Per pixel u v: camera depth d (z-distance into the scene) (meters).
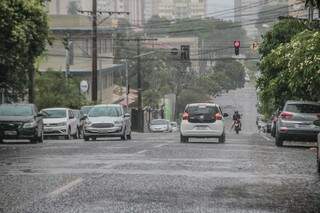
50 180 15.08
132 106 109.25
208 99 132.00
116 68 96.81
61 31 87.25
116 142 32.94
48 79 62.84
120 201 12.08
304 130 30.25
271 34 46.28
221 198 12.56
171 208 11.37
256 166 18.80
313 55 31.39
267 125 65.81
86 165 18.61
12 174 16.33
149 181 14.95
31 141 34.22
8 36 32.28
